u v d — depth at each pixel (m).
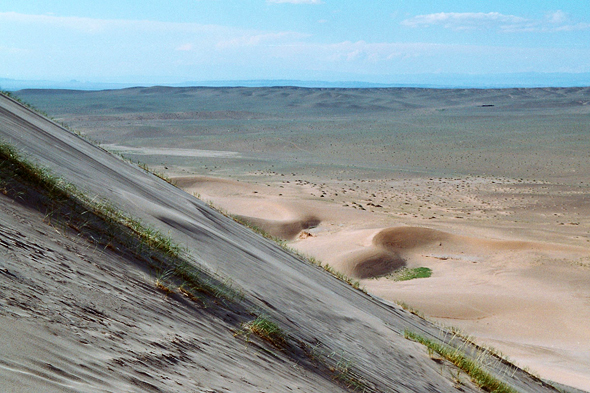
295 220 51.81
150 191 11.03
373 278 37.16
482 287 33.75
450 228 52.31
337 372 4.88
